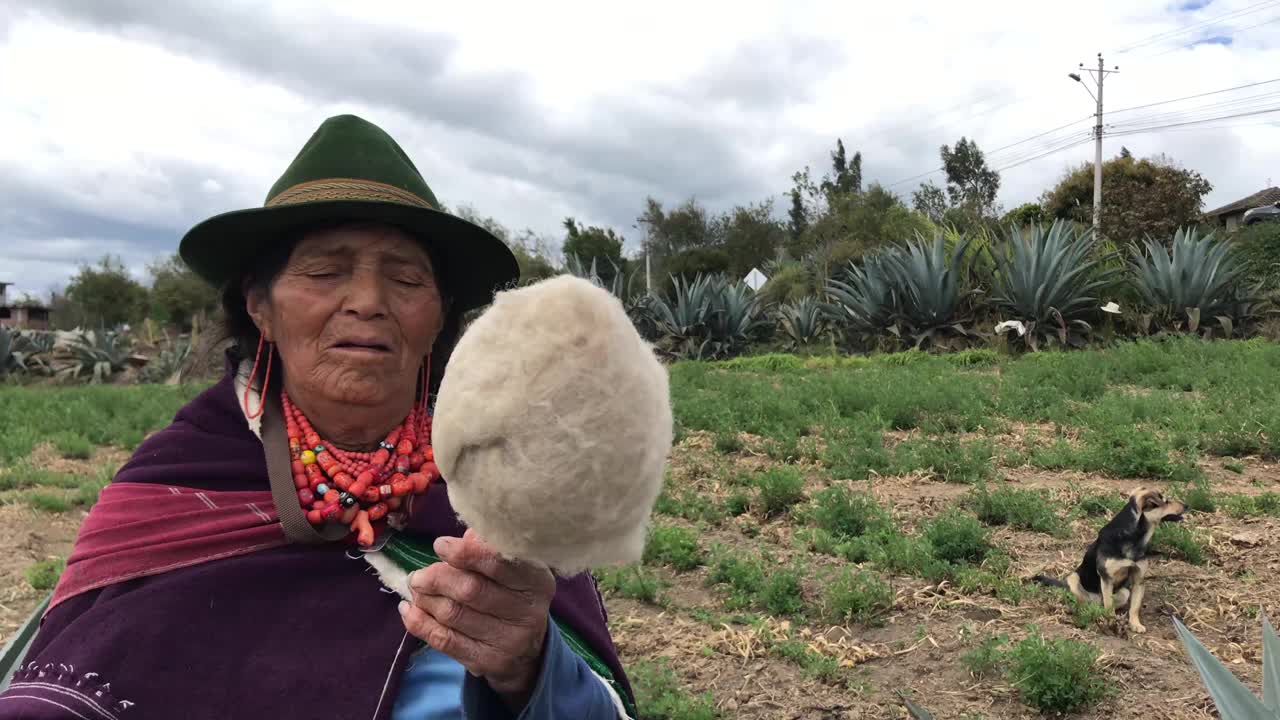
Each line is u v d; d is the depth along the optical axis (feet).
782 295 111.86
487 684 3.60
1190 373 32.78
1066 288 48.52
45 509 21.68
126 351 85.71
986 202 146.20
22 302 201.16
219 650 3.81
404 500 4.38
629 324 2.29
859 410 29.76
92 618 3.82
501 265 4.91
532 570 3.19
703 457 24.56
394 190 4.34
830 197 143.33
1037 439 24.49
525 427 2.09
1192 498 18.08
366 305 4.25
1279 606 13.33
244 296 4.90
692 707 10.90
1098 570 13.21
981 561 15.65
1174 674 11.48
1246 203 129.70
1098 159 103.24
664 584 15.61
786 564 15.97
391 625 4.06
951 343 51.78
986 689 11.39
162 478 4.32
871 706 11.10
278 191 4.35
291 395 4.54
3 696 3.66
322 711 3.79
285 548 4.17
